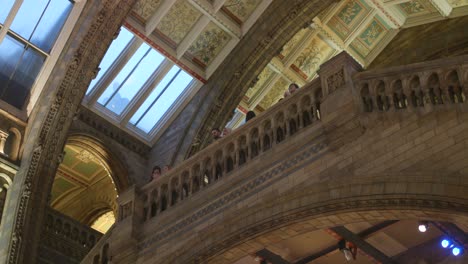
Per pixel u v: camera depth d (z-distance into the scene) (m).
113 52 25.81
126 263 16.94
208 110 26.00
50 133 24.44
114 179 26.30
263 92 27.89
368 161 13.73
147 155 27.30
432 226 16.11
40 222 23.36
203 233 15.70
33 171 23.94
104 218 29.92
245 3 25.72
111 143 26.52
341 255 16.84
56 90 24.55
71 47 24.73
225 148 16.48
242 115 28.44
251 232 14.93
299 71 27.88
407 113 13.58
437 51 25.97
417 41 26.67
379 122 13.90
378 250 16.70
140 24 25.17
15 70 25.12
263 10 25.73
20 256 22.44
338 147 14.31
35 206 23.48
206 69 26.77
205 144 25.73
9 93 25.20
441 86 13.27
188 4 25.20
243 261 17.20
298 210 14.30
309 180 14.44
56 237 23.75
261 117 15.98
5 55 24.86
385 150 13.59
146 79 26.66
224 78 26.09
